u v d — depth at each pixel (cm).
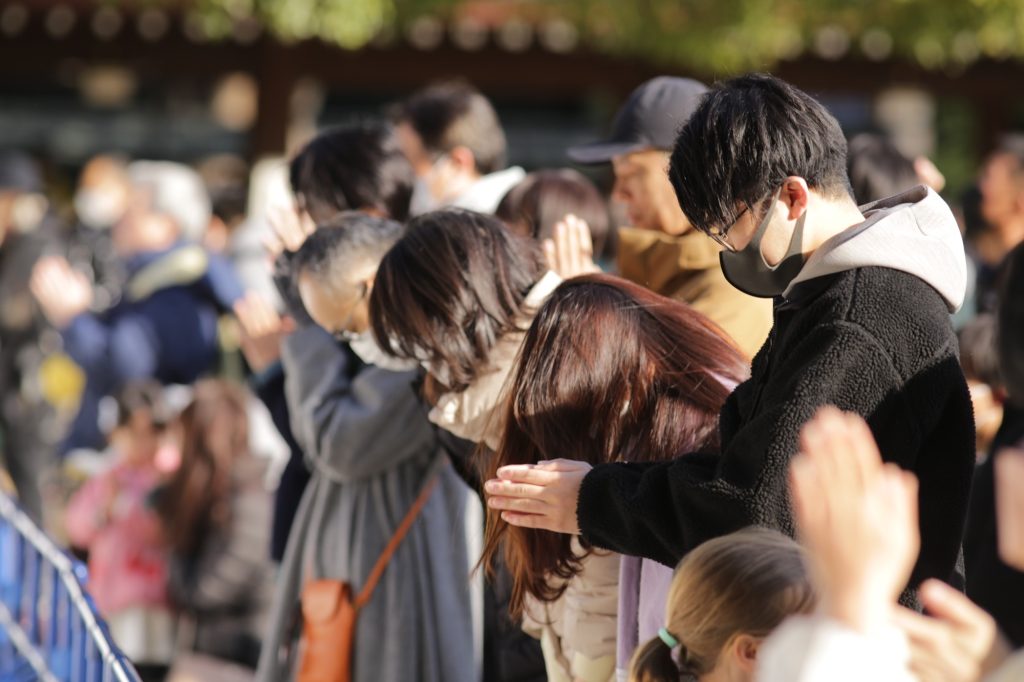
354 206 849
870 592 342
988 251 1173
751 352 724
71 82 2878
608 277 623
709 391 586
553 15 2400
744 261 500
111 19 2506
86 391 1544
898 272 475
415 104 1031
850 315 468
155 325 1502
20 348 1630
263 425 1334
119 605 1152
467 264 634
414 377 711
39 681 791
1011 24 2216
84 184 2234
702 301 735
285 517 868
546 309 605
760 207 489
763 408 488
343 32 2216
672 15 2211
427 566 758
